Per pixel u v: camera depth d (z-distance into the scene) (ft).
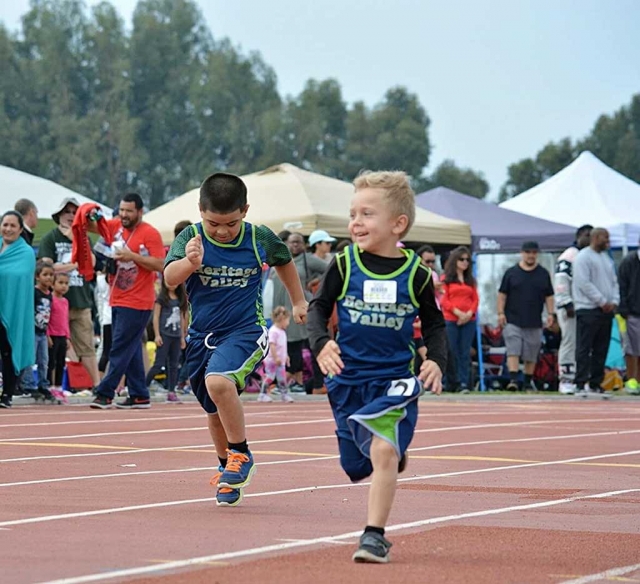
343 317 23.30
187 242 29.48
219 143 290.76
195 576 19.93
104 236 62.49
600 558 22.34
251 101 294.46
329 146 307.17
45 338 68.23
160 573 20.20
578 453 43.45
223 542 23.43
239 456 28.89
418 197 106.52
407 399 22.50
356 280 23.30
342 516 27.27
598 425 57.52
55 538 23.75
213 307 29.53
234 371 28.73
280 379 76.38
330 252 90.89
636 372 87.10
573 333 86.53
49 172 263.49
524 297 87.81
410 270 23.27
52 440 45.93
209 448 43.29
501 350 93.76
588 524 26.55
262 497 30.48
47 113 270.05
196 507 28.45
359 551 21.35
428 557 22.11
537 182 306.35
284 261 30.35
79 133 262.47
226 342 29.25
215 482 30.22
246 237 29.76
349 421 22.45
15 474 34.96
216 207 28.84
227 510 28.02
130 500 29.55
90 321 73.77
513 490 32.45
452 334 84.89
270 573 20.25
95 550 22.41
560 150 306.55
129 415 59.52
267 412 64.28
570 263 87.25
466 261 85.30
